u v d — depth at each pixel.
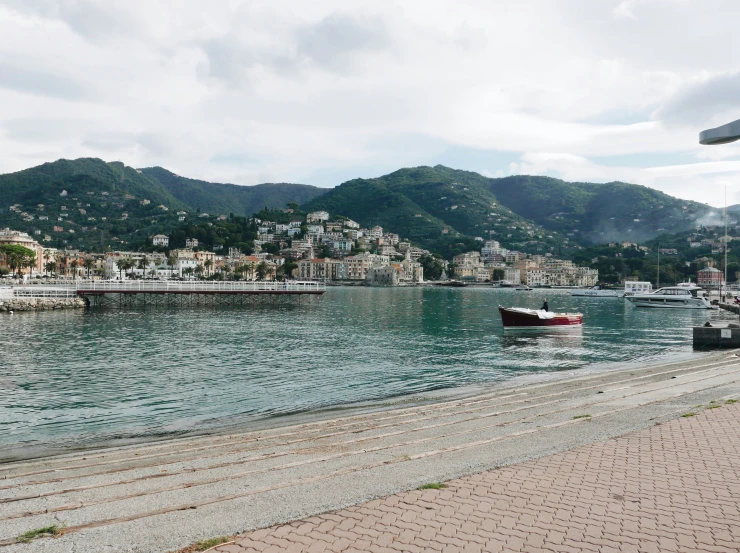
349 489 12.62
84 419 27.00
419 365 44.25
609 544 9.63
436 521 10.62
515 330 71.56
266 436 21.17
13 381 36.34
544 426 19.22
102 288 111.94
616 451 15.41
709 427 18.05
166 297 118.44
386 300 166.38
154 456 18.22
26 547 10.03
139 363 43.97
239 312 103.75
